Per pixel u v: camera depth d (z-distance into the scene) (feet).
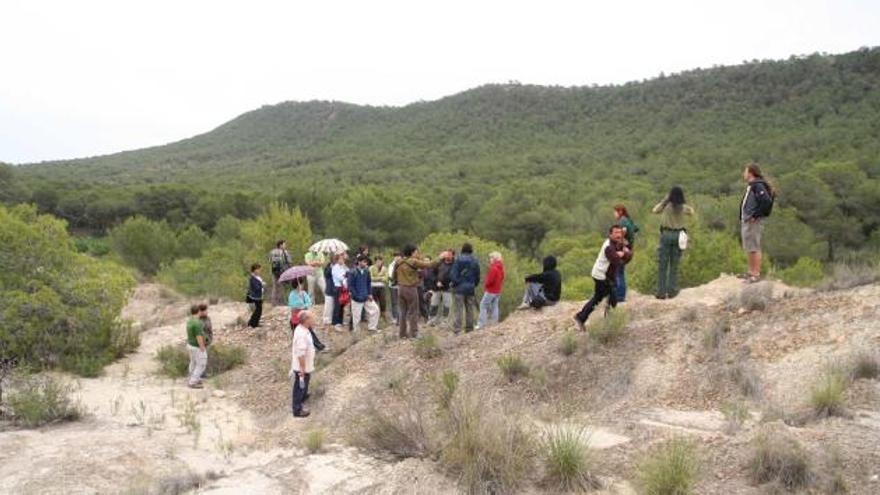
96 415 32.30
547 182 235.61
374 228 134.82
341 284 46.75
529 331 35.01
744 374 25.02
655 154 305.12
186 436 28.68
